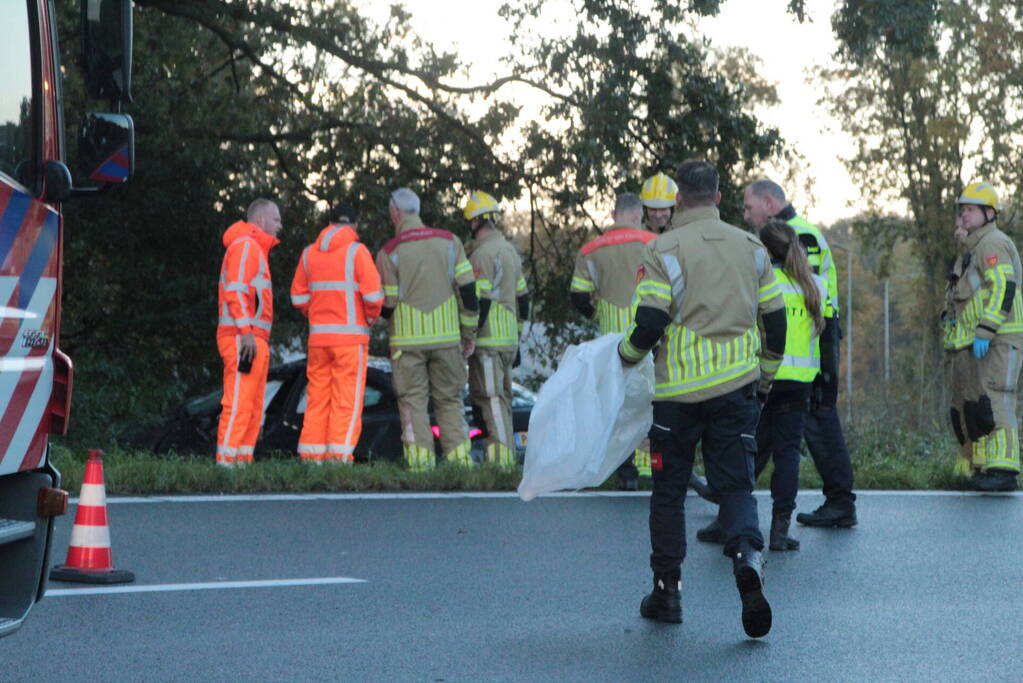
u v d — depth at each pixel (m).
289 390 26.72
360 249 23.17
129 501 18.39
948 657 11.56
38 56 9.69
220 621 12.22
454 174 45.44
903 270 98.31
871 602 13.72
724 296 12.38
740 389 12.38
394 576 14.34
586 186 42.62
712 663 11.27
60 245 9.95
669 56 41.22
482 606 13.15
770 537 16.70
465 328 24.22
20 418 9.33
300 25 43.41
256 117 46.47
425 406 24.08
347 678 10.57
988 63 85.19
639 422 13.14
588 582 14.32
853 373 152.88
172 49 43.88
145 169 41.91
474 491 20.48
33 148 9.55
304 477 20.22
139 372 42.31
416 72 45.03
